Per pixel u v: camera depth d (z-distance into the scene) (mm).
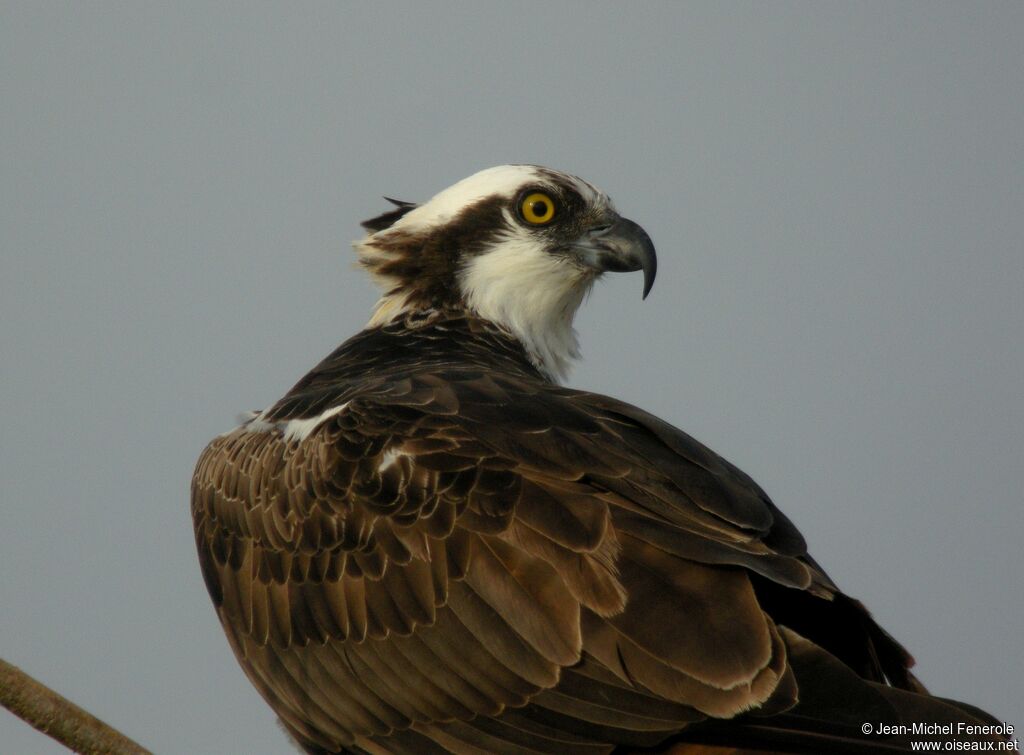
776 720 9914
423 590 11203
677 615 10227
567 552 10656
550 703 10633
